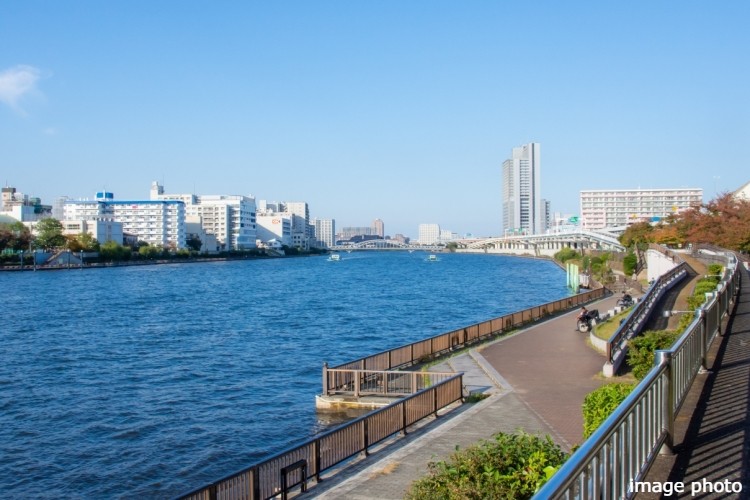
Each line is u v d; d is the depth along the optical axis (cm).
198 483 2225
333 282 13412
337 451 1866
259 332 5875
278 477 1659
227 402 3269
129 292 10519
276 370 4100
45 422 2956
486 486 1078
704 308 1678
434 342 3600
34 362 4422
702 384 1418
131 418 3003
